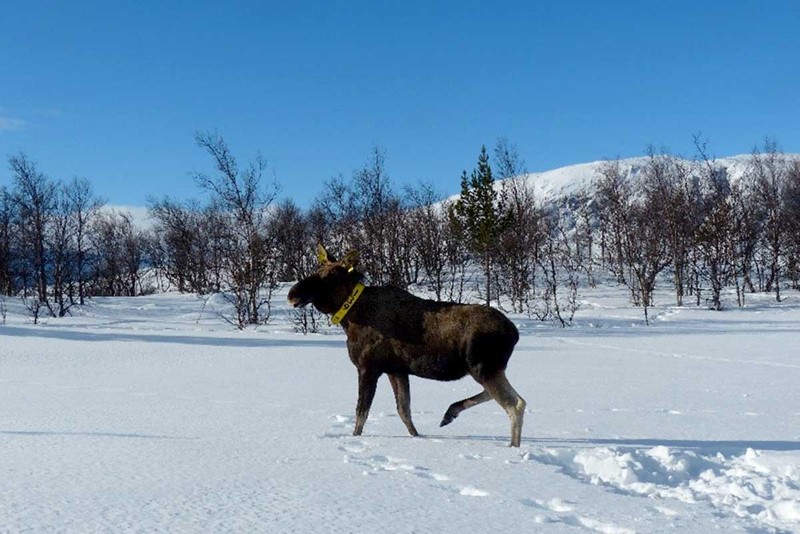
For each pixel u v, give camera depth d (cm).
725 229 5019
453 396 1155
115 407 1021
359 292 812
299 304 819
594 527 462
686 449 714
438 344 777
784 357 1855
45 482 563
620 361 1766
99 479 575
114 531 436
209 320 3800
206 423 877
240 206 3659
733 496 545
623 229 6775
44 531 435
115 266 7556
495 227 4231
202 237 7338
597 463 645
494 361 754
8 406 1030
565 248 6931
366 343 806
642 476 614
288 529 444
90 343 2253
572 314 3575
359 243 4269
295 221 5022
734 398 1138
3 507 488
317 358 1858
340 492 537
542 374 1484
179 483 562
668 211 5328
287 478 583
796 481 589
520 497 529
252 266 3622
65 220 5397
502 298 4694
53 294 5706
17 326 3119
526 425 885
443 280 4700
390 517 472
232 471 608
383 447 723
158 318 3894
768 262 5725
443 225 5328
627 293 4944
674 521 473
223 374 1506
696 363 1714
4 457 662
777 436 807
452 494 536
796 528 461
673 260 5341
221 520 461
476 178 4225
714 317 3722
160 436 781
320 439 770
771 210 6150
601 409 1026
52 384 1329
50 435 782
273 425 867
